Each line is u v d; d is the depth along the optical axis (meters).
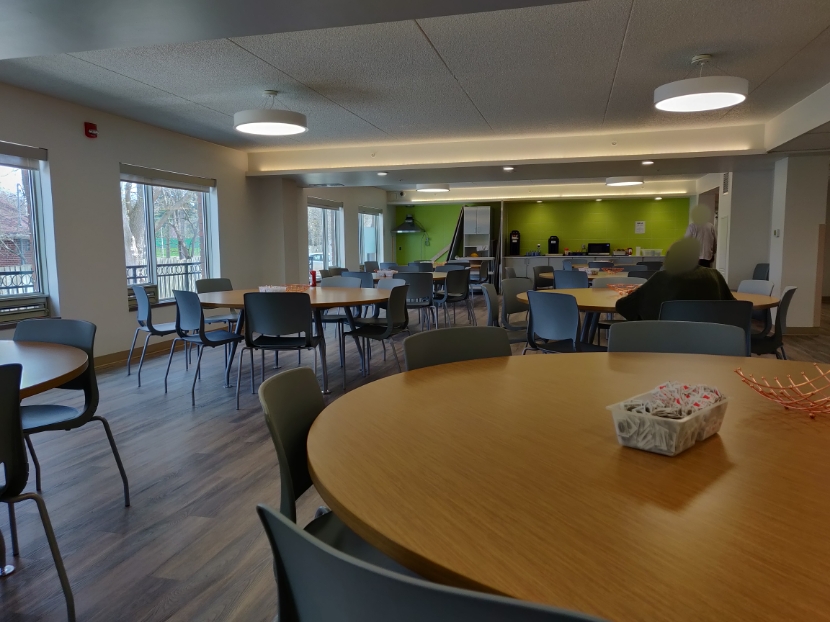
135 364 5.51
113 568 2.00
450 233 14.39
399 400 1.36
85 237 5.23
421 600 0.49
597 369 1.69
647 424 0.98
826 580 0.59
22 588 1.88
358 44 3.80
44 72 4.23
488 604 0.45
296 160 7.90
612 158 6.76
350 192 11.56
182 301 4.25
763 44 3.88
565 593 0.58
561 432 1.11
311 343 3.99
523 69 4.35
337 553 0.54
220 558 2.06
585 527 0.72
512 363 1.79
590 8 3.29
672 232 13.20
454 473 0.91
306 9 2.64
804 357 5.70
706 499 0.80
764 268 7.95
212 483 2.72
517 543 0.68
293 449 1.25
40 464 2.96
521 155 7.16
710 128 6.64
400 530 0.72
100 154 5.40
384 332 4.44
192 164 6.78
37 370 1.74
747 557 0.64
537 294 3.56
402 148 7.49
